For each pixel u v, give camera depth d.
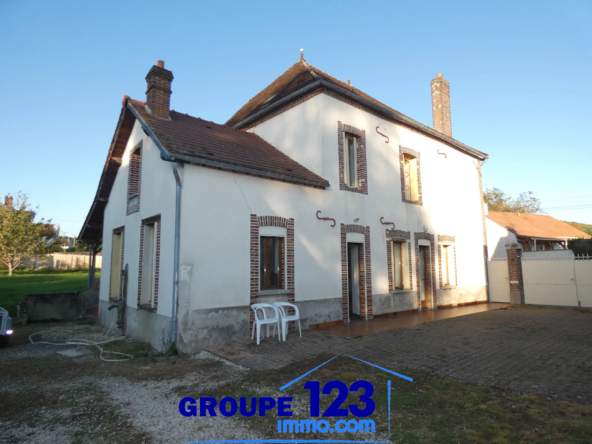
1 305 15.12
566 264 14.67
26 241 31.30
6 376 6.47
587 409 4.43
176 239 7.61
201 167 8.15
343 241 11.11
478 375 5.83
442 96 18.78
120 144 11.42
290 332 9.25
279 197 9.61
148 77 9.96
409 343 8.05
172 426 4.31
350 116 11.91
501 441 3.73
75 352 8.27
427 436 3.88
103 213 13.84
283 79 14.91
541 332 9.31
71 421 4.51
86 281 25.41
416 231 13.80
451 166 16.17
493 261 17.06
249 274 8.69
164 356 7.33
